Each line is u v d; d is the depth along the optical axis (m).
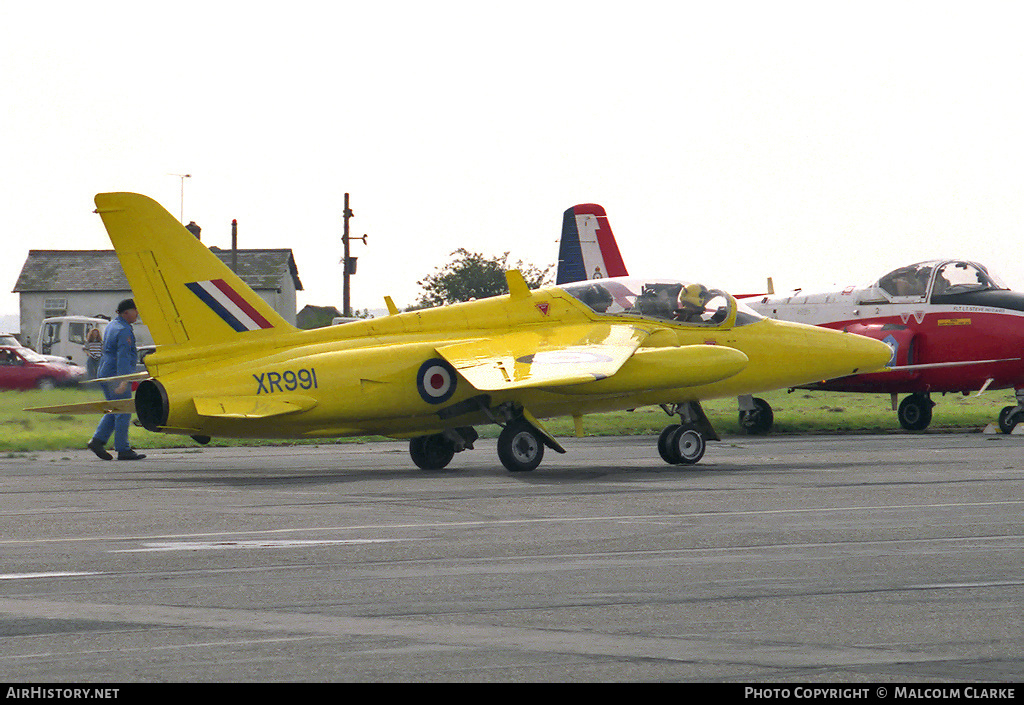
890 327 71.19
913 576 22.33
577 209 106.75
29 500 35.28
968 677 15.65
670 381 46.44
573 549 25.59
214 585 21.64
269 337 43.97
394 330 46.03
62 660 16.52
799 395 117.00
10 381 132.38
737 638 17.66
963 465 45.69
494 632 18.05
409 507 33.22
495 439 64.75
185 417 42.03
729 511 31.95
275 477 43.16
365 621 18.77
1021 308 69.44
